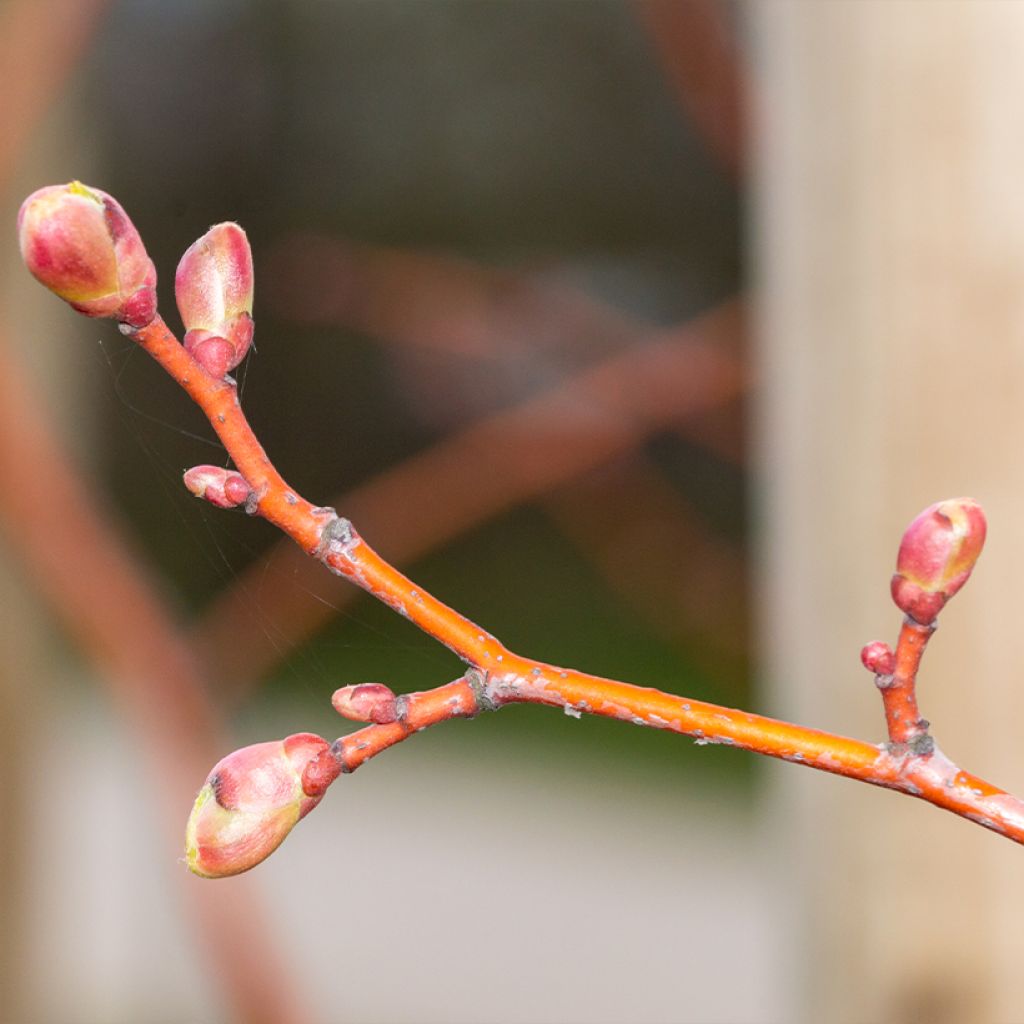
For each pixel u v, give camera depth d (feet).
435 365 2.38
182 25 3.66
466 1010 3.21
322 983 3.36
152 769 1.32
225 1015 1.43
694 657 2.57
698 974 3.43
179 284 1.00
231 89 3.89
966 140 1.19
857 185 1.22
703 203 3.64
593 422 2.01
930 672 1.21
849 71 1.22
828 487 1.24
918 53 1.20
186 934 1.79
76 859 2.92
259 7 3.86
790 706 1.30
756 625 2.51
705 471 3.22
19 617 2.06
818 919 1.25
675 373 2.01
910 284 1.21
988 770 1.20
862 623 1.23
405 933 3.65
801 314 1.25
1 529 1.39
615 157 3.95
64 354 2.09
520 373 2.35
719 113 2.05
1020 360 1.19
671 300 3.50
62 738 2.51
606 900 3.84
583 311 2.28
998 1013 1.21
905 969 1.22
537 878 3.93
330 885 3.90
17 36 1.42
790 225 1.26
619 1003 3.29
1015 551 1.19
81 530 1.32
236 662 1.80
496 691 1.00
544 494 2.31
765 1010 1.71
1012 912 1.21
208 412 0.99
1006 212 1.19
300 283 2.25
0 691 2.12
